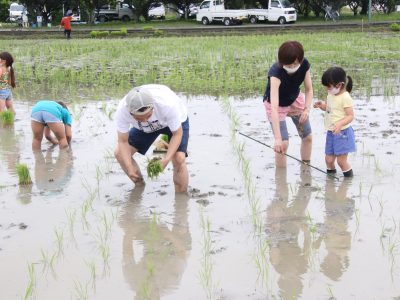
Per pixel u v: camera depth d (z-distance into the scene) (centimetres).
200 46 2430
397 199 695
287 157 837
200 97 1241
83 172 802
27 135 977
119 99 1241
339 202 693
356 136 911
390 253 589
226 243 615
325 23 3881
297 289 545
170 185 753
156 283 560
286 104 787
